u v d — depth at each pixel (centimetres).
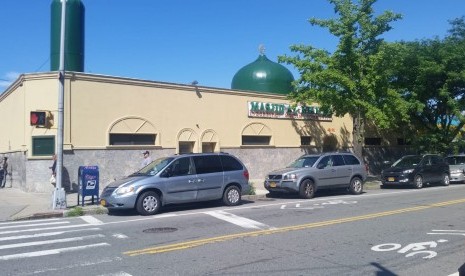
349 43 2222
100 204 1434
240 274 674
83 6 2278
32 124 1443
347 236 959
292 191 1700
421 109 2591
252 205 1512
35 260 767
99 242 912
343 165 1842
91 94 1916
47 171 1869
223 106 2369
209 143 2331
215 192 1452
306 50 2341
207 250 831
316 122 2862
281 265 725
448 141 2848
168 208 1453
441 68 2531
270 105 2595
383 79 2305
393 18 2241
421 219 1180
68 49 2195
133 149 2022
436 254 798
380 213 1290
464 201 1570
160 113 2119
